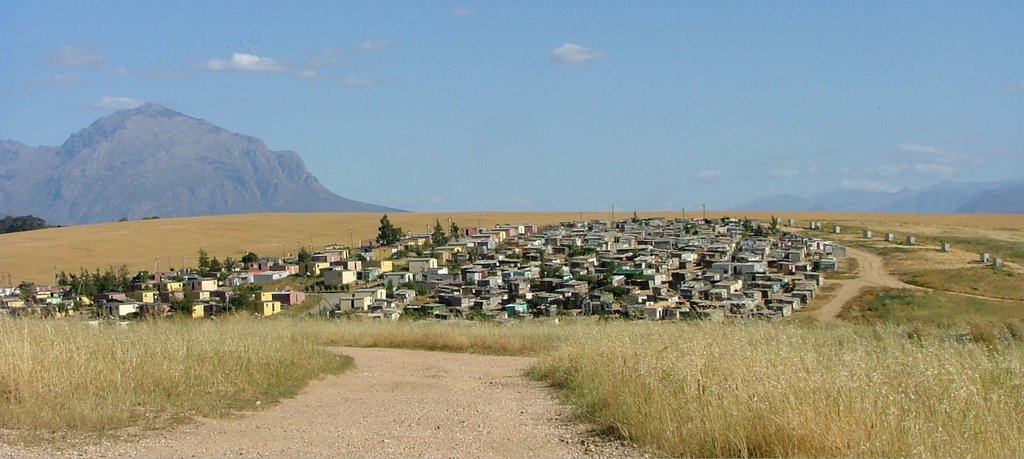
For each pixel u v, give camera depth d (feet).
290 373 54.08
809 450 27.66
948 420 29.14
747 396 31.17
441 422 38.83
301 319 138.31
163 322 76.48
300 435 35.06
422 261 279.69
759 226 383.24
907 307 184.44
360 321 119.24
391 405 44.98
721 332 49.49
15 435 31.58
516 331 92.22
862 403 29.25
